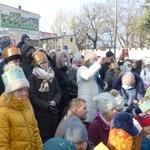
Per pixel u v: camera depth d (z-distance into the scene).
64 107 5.48
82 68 5.20
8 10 44.50
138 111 4.21
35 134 3.39
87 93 5.05
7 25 44.25
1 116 3.05
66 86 5.48
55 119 4.55
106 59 7.02
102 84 5.61
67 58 5.70
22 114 3.21
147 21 28.34
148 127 3.72
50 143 2.81
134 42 50.81
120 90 5.36
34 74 4.48
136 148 2.99
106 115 3.86
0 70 4.26
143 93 5.36
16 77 3.17
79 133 3.07
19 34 46.06
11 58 4.36
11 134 3.09
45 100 4.47
